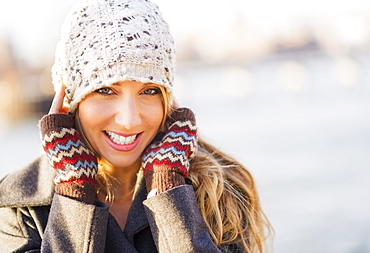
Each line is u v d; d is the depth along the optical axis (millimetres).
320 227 6945
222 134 18078
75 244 1811
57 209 1855
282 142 15414
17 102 37875
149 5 1925
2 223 1980
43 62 37906
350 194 8734
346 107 27359
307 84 66625
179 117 2035
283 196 8859
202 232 1900
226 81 88688
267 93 55062
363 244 6062
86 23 1869
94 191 1908
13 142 20234
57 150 1897
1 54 40250
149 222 1914
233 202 2107
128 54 1820
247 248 2094
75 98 1894
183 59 88812
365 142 14508
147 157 1995
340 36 87062
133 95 1869
